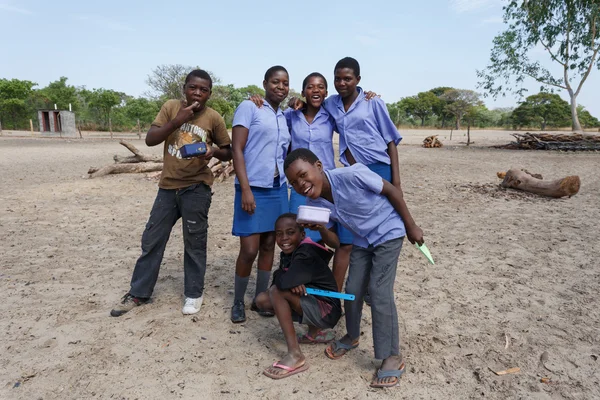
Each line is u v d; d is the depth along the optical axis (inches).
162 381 116.6
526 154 845.2
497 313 157.6
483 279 190.4
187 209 151.3
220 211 332.5
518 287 181.3
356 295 122.5
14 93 1978.3
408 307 162.4
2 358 127.7
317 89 153.3
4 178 490.6
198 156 141.7
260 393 111.8
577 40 1273.4
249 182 143.7
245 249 147.2
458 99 2731.3
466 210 334.0
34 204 350.9
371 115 155.7
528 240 250.2
